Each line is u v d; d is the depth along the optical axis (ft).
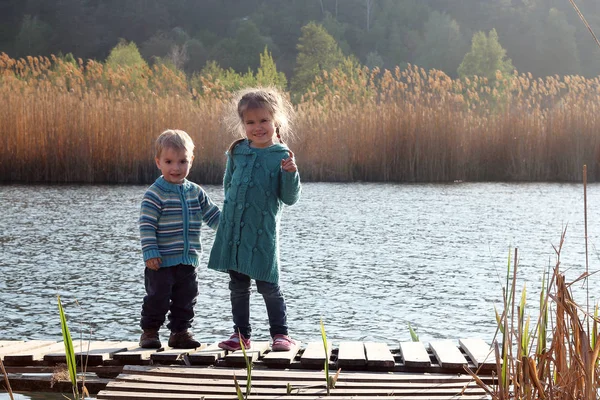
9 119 54.90
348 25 291.79
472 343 13.39
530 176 61.62
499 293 20.20
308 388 10.93
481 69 188.55
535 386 8.64
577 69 267.39
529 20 281.74
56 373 12.05
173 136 13.65
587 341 8.38
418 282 21.61
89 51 256.32
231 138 56.03
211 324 16.98
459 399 10.21
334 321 17.22
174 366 12.18
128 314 17.60
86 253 25.76
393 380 11.34
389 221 34.73
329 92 67.31
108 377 12.41
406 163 59.82
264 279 13.21
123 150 55.36
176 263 13.39
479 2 297.12
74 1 262.47
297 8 297.94
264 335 16.12
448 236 30.22
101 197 43.80
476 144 61.46
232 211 13.44
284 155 13.65
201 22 290.15
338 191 49.67
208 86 65.41
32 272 22.43
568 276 22.31
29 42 249.55
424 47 272.92
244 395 10.52
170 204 13.48
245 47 260.83
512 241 29.04
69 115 55.26
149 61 241.55
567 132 61.36
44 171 55.26
